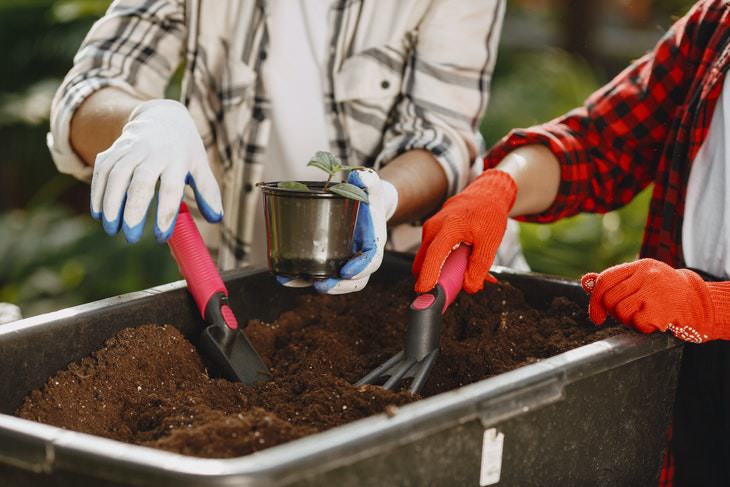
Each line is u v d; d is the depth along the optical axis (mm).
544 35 6438
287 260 1155
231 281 1376
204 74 1690
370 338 1396
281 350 1335
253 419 934
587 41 5570
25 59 3863
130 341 1181
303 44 1653
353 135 1672
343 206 1132
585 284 1304
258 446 907
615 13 7094
